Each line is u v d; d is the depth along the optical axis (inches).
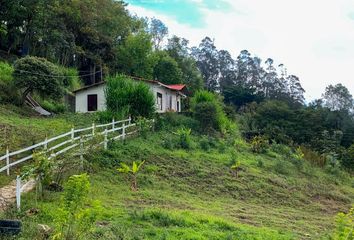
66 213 384.2
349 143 2881.4
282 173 1159.0
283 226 671.8
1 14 2113.7
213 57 5078.7
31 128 1054.4
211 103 1525.6
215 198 839.7
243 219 682.8
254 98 4057.6
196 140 1304.1
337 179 1291.8
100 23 2696.9
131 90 1320.1
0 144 830.5
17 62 1454.2
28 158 729.0
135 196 722.2
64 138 981.2
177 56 3248.0
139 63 2586.1
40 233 423.5
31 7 2108.8
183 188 857.5
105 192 708.7
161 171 927.0
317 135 2566.4
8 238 402.6
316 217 813.2
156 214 571.2
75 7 2401.6
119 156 938.7
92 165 837.2
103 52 2583.7
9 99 1429.6
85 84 2452.0
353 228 379.9
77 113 1560.0
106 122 1231.5
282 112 2773.1
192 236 499.2
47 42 2233.0
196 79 3149.6
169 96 1824.6
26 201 553.3
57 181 668.7
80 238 398.0
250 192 925.2
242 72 4958.2
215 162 1089.4
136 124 1200.8
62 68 1994.3
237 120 2251.5
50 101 1644.9
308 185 1097.4
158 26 3853.3
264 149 1387.8
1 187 614.9
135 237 472.4
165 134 1263.5
